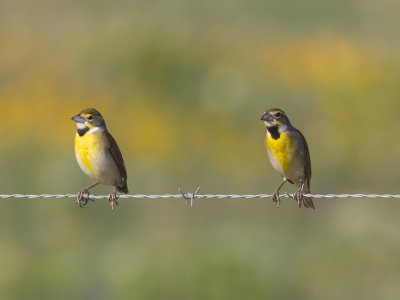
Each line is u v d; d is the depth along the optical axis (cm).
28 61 2384
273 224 1509
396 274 1349
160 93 2170
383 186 1748
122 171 1035
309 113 2028
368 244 1399
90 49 2388
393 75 2194
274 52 2495
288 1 3130
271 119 1020
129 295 1265
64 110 2067
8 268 1345
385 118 1970
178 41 2442
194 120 2006
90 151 1012
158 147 1853
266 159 1778
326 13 3044
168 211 1532
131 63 2280
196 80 2198
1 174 1620
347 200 1591
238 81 2111
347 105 2031
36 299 1309
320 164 1758
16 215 1505
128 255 1343
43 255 1395
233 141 1897
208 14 3067
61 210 1502
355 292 1323
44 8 2931
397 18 2914
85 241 1444
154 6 3083
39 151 1750
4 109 2053
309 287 1330
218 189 1653
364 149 1825
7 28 2700
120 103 2134
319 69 2261
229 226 1447
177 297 1262
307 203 1068
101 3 3030
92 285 1316
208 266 1279
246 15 3066
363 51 2467
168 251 1342
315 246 1412
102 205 1501
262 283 1274
